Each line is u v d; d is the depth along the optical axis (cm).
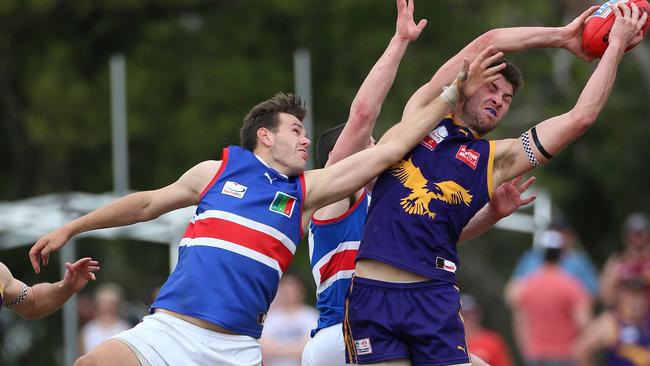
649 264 4881
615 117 8675
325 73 7519
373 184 2623
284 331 4547
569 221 8794
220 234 2378
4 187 7906
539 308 4931
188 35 7675
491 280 8638
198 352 2348
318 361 2631
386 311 2364
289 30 7600
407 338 2359
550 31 2481
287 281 4606
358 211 2617
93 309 5603
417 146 2423
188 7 7744
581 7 7919
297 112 2486
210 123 7262
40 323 8000
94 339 5003
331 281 2623
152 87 7419
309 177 2431
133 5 7525
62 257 5359
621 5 2425
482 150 2403
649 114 8650
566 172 8881
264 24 7600
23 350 8081
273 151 2442
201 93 7362
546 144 2381
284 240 2398
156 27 7600
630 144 8669
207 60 7544
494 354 4547
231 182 2412
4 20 7550
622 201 8912
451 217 2377
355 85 7500
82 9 7550
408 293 2359
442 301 2355
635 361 4688
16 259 7750
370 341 2381
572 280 4934
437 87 2497
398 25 2520
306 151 2456
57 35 7675
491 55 2473
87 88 7381
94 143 7319
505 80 2439
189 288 2364
